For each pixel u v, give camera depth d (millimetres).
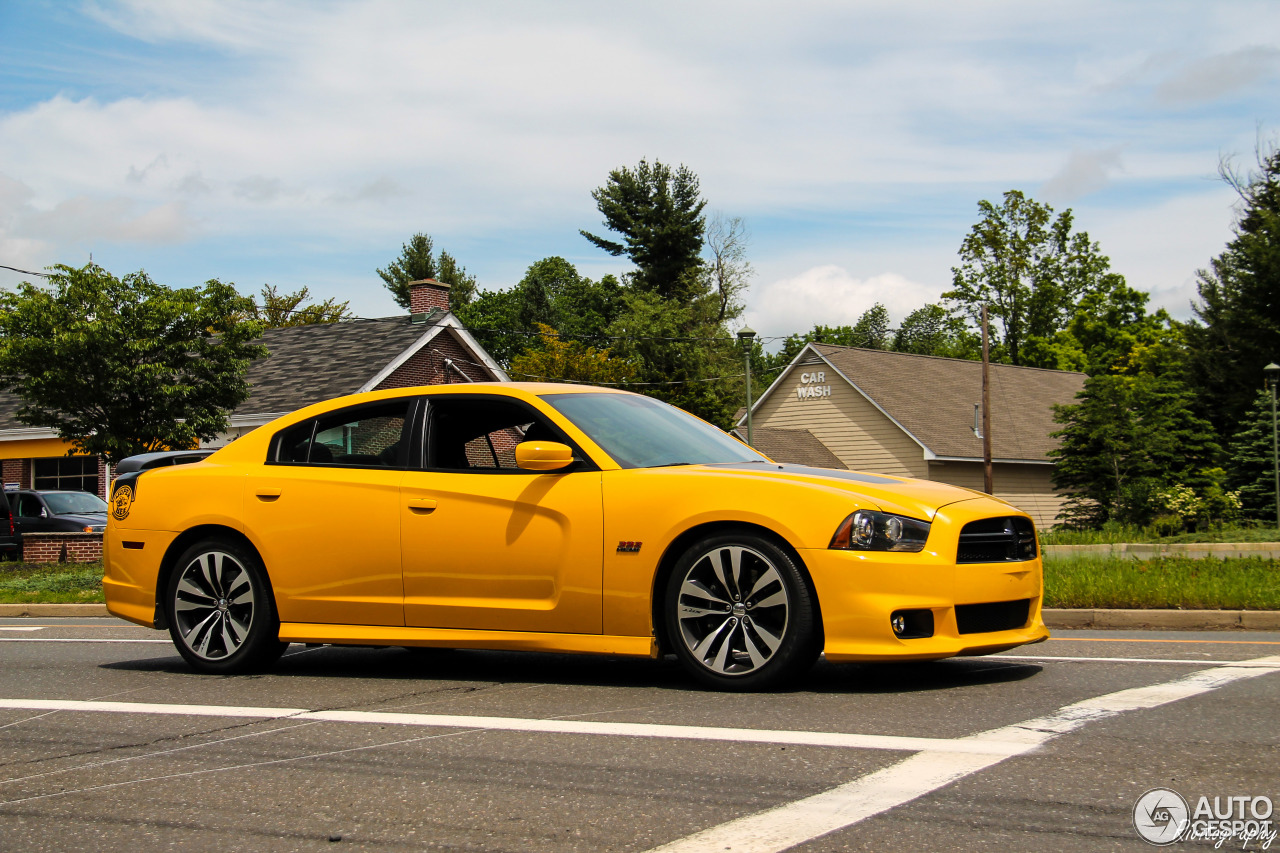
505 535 5801
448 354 29656
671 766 4039
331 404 6609
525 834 3387
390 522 6090
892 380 38844
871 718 4707
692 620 5441
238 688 6082
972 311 71688
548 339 51125
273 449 6660
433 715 5082
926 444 35188
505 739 4547
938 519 5227
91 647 8305
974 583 5199
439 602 5957
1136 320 69625
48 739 4926
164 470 6945
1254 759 3994
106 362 19750
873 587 5086
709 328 65188
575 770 4043
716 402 60812
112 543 6988
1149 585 9297
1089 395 28625
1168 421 27922
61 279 19984
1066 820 3348
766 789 3727
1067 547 19844
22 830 3611
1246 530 24844
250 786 4020
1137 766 3906
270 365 29016
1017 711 4820
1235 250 39719
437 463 6176
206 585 6664
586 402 6223
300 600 6328
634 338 62406
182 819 3670
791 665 5230
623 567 5520
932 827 3309
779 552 5242
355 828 3512
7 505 20938
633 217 69562
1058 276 70312
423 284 29469
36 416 20594
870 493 5344
